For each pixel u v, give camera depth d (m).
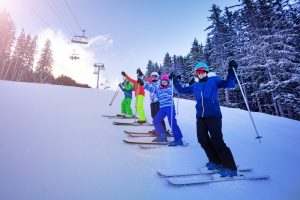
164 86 5.15
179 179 2.97
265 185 3.03
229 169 3.12
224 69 31.34
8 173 2.80
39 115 6.18
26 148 3.71
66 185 2.63
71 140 4.42
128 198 2.45
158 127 4.89
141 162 3.60
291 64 23.20
